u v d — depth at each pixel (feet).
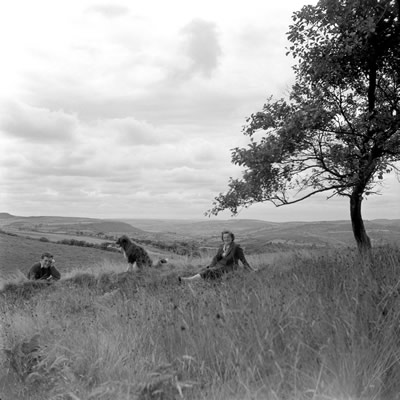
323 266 22.43
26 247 150.82
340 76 39.01
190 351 15.06
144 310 21.57
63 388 14.82
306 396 11.18
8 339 21.71
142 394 12.87
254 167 40.42
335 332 13.01
